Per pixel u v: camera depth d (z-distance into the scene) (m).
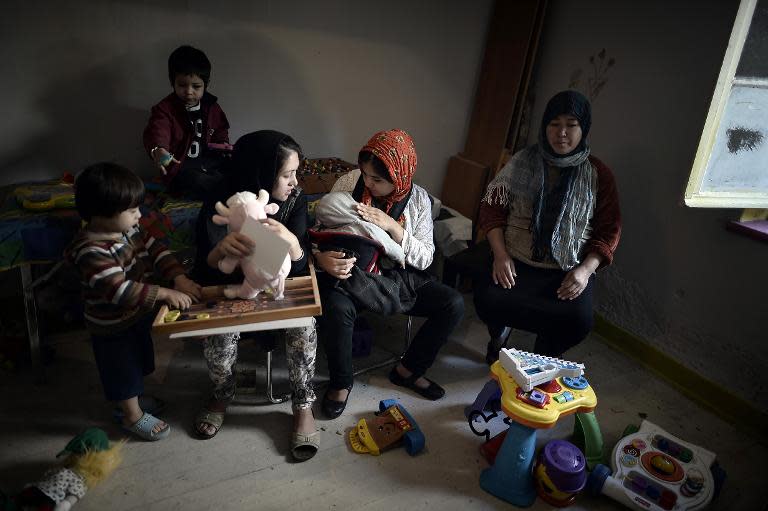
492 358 2.46
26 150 2.34
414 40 2.90
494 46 3.00
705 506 1.69
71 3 2.20
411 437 1.92
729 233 2.15
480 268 2.28
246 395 2.15
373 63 2.85
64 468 1.64
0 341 2.23
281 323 1.64
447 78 3.06
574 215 2.08
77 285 2.49
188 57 2.17
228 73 2.56
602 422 2.16
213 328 1.59
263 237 1.57
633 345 2.61
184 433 1.95
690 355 2.37
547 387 1.77
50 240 1.96
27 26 2.17
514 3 2.85
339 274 1.91
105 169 1.55
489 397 2.03
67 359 2.28
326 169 2.61
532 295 2.11
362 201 2.05
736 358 2.20
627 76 2.48
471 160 3.15
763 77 1.79
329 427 2.03
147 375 2.13
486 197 2.29
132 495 1.69
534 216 2.13
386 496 1.75
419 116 3.09
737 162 1.90
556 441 1.79
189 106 2.28
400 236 2.06
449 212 2.87
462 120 3.21
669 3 2.26
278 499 1.71
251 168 1.74
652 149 2.41
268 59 2.62
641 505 1.69
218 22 2.46
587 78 2.70
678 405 2.30
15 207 2.05
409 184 2.08
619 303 2.68
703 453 1.84
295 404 1.93
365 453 1.91
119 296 1.58
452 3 2.90
